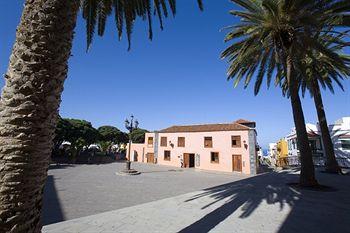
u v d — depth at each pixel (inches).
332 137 1189.1
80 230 254.7
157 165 1652.3
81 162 1620.3
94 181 731.4
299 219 284.5
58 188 580.4
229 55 596.4
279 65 594.9
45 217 323.0
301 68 511.8
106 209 375.6
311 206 346.9
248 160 1347.2
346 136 1144.8
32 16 96.7
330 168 808.3
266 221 279.0
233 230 249.1
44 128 93.8
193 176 1027.9
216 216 305.1
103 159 1847.9
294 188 505.0
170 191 569.6
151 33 268.7
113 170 1133.1
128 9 255.6
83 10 241.1
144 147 1889.8
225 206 361.7
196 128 1643.7
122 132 2551.7
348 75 731.4
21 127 88.4
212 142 1508.4
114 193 528.7
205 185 697.6
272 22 495.8
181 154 1625.2
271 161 1812.3
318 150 1258.6
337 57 456.1
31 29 95.3
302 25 465.4
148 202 430.0
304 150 530.6
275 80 713.0
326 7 440.5
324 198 401.1
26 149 88.4
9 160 86.2
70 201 434.3
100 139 2303.2
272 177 794.8
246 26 529.0
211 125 1633.9
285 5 456.1
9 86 91.1
